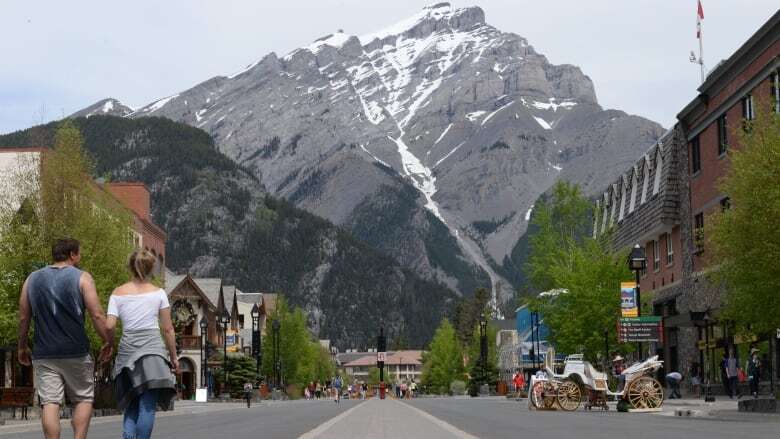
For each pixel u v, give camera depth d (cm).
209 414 3838
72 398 1106
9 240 4119
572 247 5834
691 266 5366
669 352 5991
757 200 2936
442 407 4247
